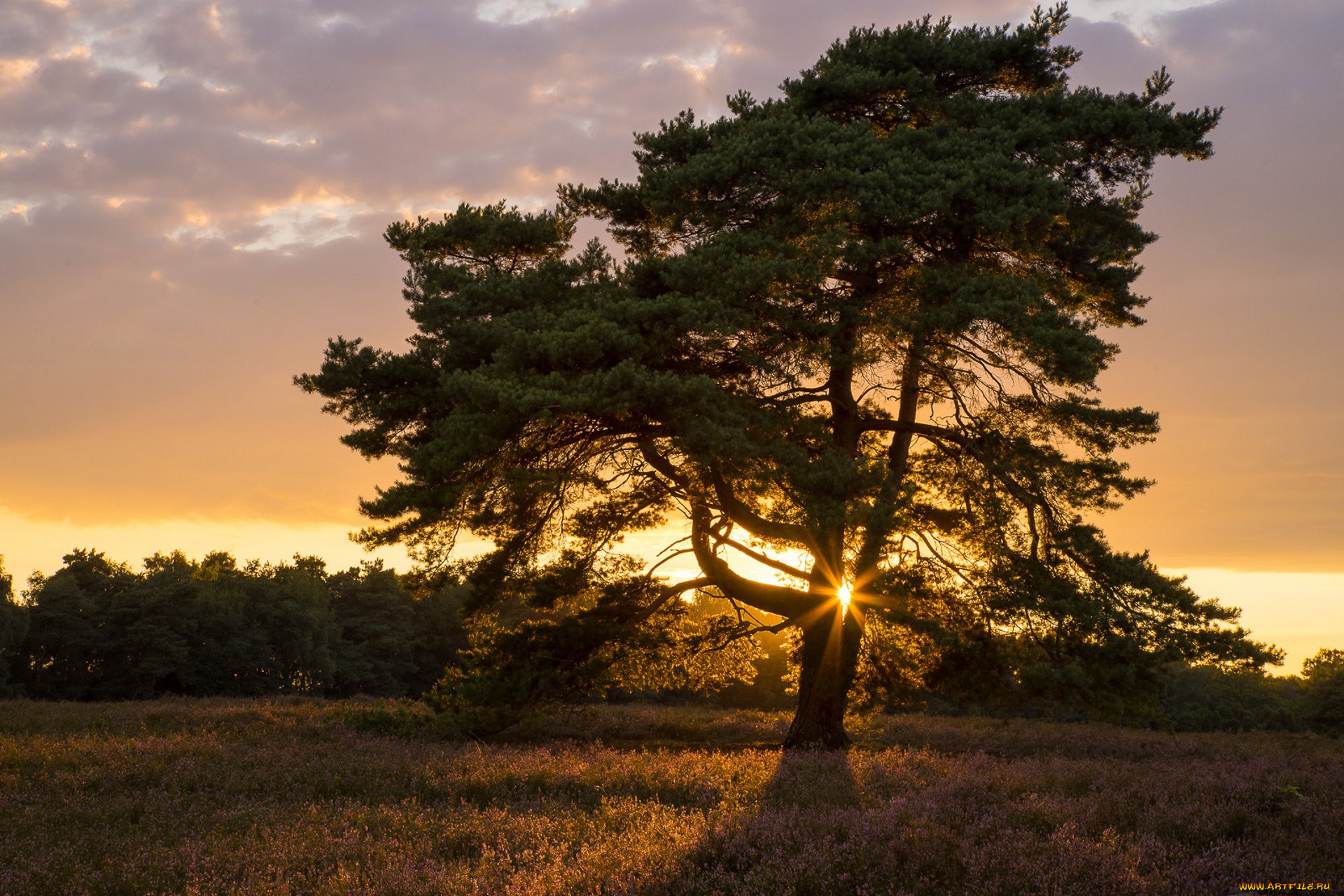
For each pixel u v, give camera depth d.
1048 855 7.10
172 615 75.50
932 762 14.48
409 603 93.06
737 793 11.02
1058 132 18.64
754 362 17.23
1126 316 20.80
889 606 18.52
